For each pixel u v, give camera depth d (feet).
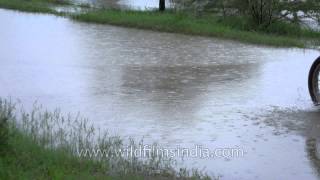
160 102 34.60
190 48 59.47
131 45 59.62
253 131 29.07
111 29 74.49
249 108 33.73
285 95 37.42
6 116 27.50
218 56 54.34
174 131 28.68
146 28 76.69
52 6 103.35
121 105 33.60
